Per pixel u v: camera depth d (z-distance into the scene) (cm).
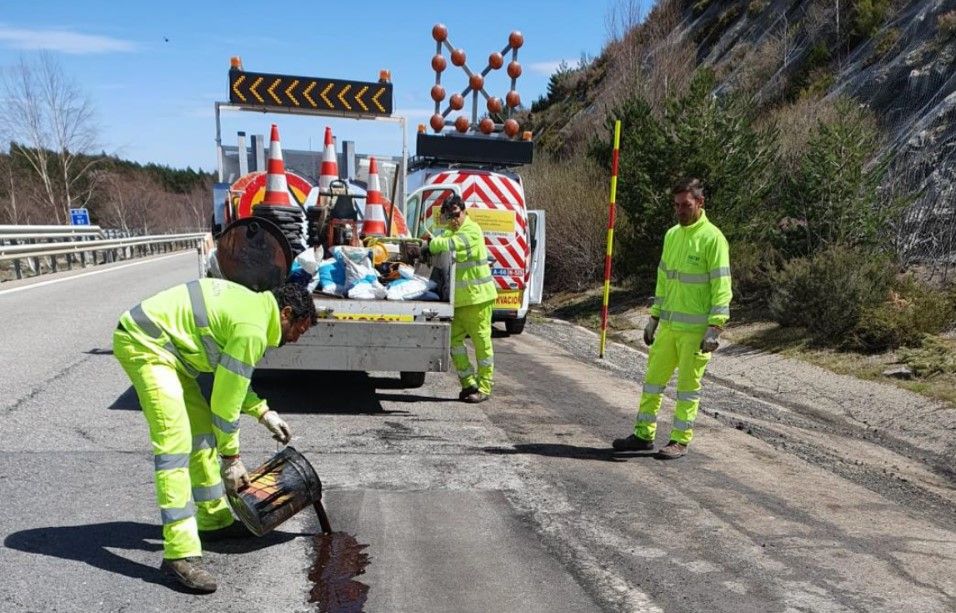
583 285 1609
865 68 1677
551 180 1720
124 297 1309
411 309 616
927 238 1093
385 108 855
